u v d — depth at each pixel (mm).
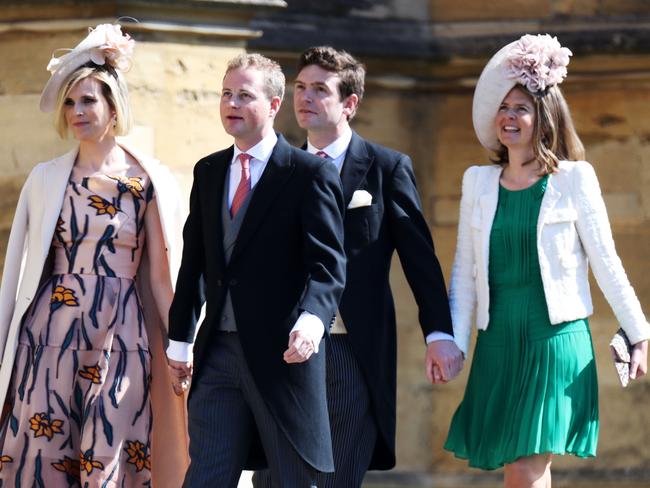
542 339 21703
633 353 21938
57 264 22062
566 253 21766
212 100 27531
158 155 26922
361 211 21797
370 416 21750
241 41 27891
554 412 21531
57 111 22109
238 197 20672
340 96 22047
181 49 27125
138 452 21953
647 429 31547
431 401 32750
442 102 32812
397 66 32406
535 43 21969
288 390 19984
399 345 32719
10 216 27031
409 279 21938
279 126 31281
